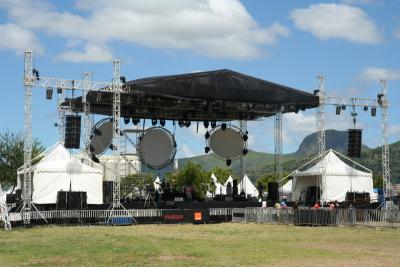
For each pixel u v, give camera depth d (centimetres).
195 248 2103
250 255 1908
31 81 3347
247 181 6456
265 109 4409
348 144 4138
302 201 4369
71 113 4381
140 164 4550
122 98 4091
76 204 3556
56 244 2252
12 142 6100
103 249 2045
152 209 3631
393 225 3183
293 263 1720
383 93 4166
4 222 3189
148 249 2048
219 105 4300
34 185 3650
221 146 4612
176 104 4297
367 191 4328
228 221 3797
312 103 4147
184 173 7731
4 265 1652
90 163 4078
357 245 2298
